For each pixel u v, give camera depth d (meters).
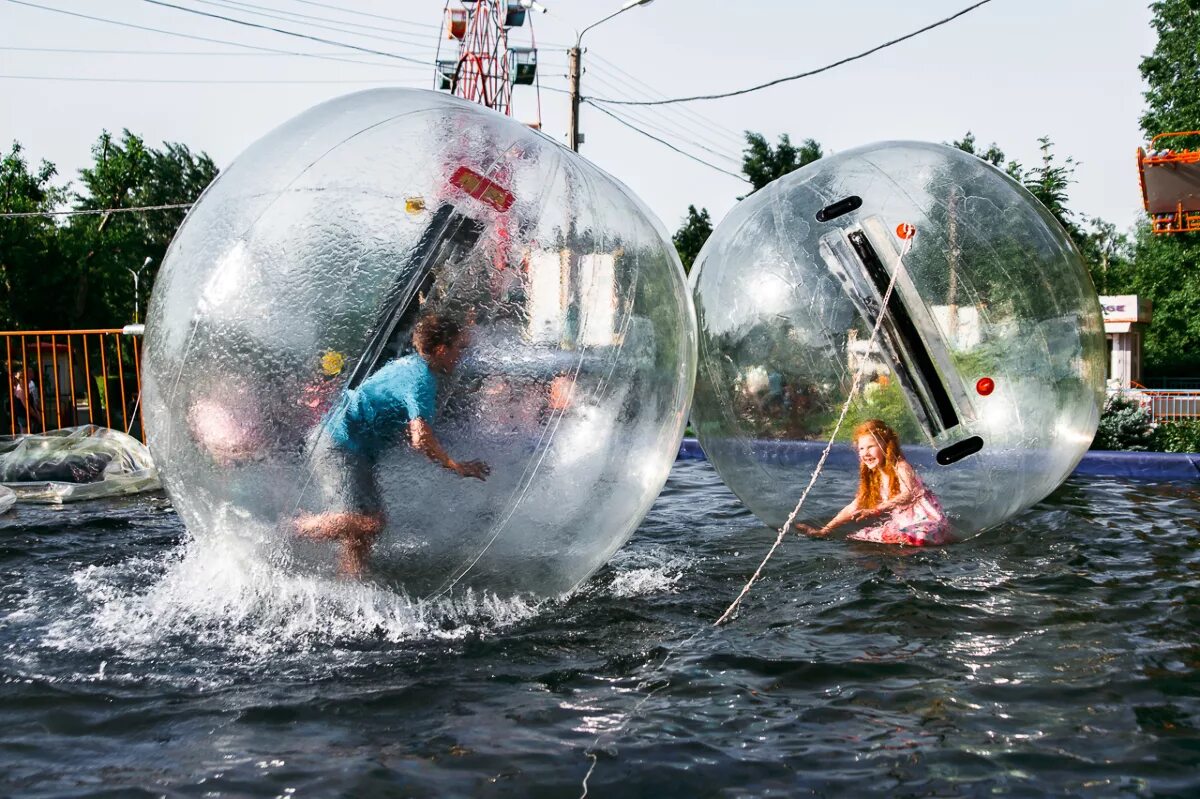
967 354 4.08
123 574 4.05
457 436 3.06
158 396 3.25
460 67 20.66
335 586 3.26
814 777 2.25
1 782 2.21
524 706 2.66
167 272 3.35
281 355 3.02
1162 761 2.31
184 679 2.84
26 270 27.55
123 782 2.22
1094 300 4.48
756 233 4.50
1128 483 6.66
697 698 2.73
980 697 2.72
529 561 3.34
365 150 3.22
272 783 2.21
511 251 3.15
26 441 6.94
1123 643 3.16
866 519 4.42
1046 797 2.14
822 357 4.26
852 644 3.18
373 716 2.59
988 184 4.36
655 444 3.53
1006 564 4.20
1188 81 28.42
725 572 4.15
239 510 3.14
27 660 2.98
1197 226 15.93
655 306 3.49
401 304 3.03
